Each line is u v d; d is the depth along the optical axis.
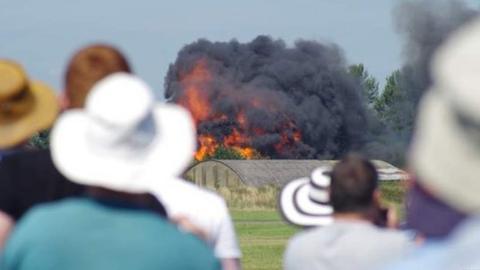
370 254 25.42
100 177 20.44
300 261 26.47
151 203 23.44
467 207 12.80
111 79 20.97
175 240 19.98
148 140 20.80
